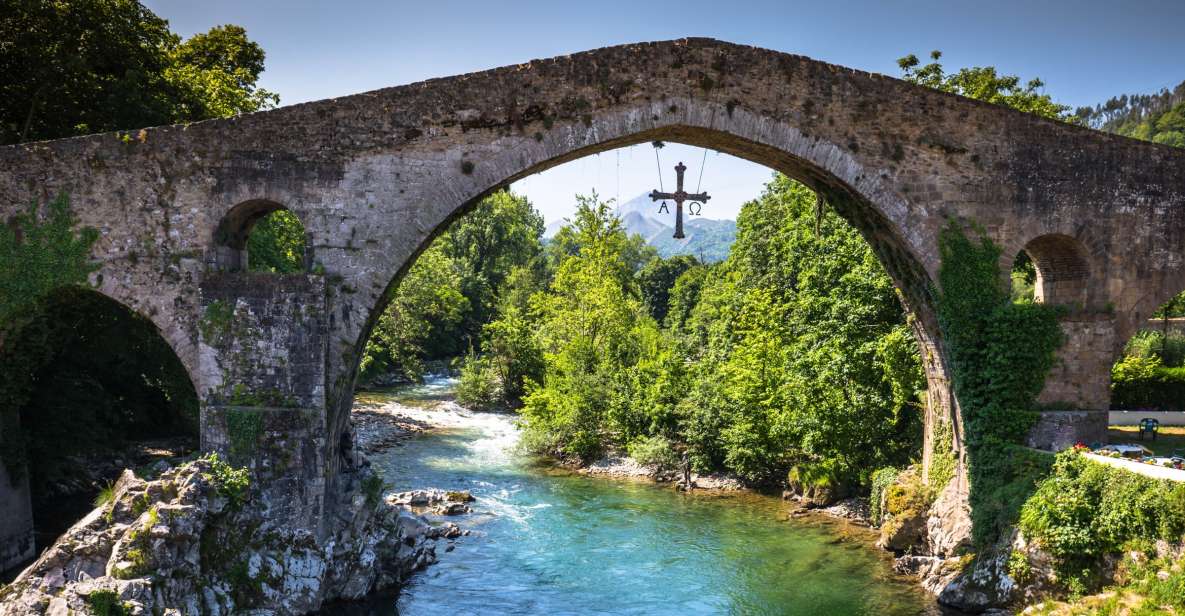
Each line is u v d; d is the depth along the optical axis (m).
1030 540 17.73
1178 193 21.00
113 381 28.72
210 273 18.33
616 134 19.08
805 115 19.62
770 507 28.34
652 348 41.69
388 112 18.70
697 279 70.62
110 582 14.26
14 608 13.90
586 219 44.03
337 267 18.73
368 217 18.73
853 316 27.66
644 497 29.61
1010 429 20.06
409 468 33.31
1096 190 20.72
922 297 21.69
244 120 18.55
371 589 20.09
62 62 22.50
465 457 35.88
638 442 34.53
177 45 33.03
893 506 23.59
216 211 18.58
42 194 18.45
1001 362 20.05
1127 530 16.05
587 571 21.89
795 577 21.47
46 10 22.41
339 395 18.86
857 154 19.89
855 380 27.94
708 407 32.47
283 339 18.25
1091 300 20.81
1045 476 18.44
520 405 49.38
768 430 30.67
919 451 27.33
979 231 20.38
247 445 18.14
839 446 28.19
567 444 36.19
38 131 24.19
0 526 19.69
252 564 17.27
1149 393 32.56
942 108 20.19
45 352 20.22
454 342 67.31
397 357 56.44
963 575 19.44
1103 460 17.59
